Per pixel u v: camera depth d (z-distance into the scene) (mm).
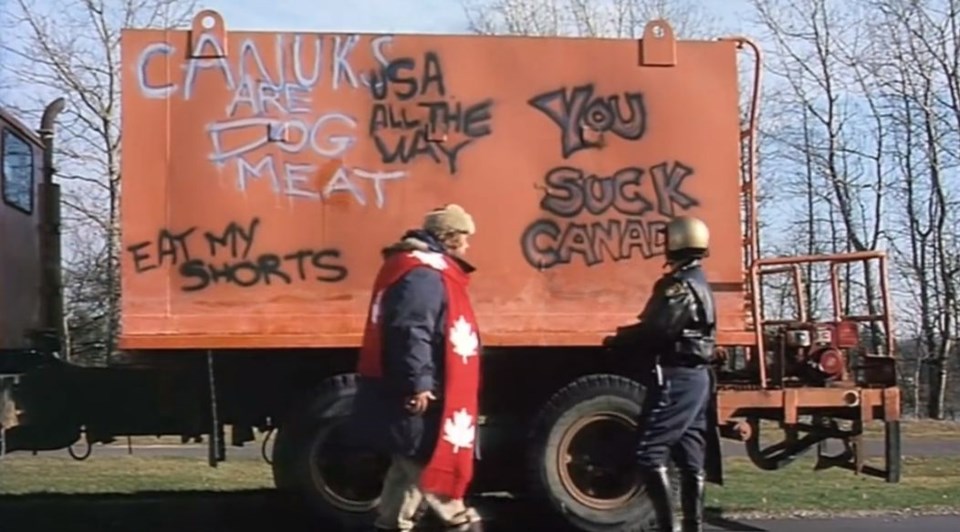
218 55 9047
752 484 12281
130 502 11055
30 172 10953
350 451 8953
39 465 14391
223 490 12023
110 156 22594
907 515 10438
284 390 9430
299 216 9078
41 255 11195
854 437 9758
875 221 35094
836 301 10016
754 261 9453
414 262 6770
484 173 9242
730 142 9461
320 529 9125
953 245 34469
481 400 9516
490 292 9203
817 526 9852
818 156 34812
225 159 9023
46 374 9789
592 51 9383
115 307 11180
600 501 9164
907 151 34625
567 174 9312
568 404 9164
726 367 9836
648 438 8086
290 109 9102
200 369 9508
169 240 8945
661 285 8148
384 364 6734
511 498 11250
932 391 34688
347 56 9180
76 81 23078
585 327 9250
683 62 9453
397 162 9180
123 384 9750
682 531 8273
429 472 6719
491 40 9312
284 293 9031
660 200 9375
